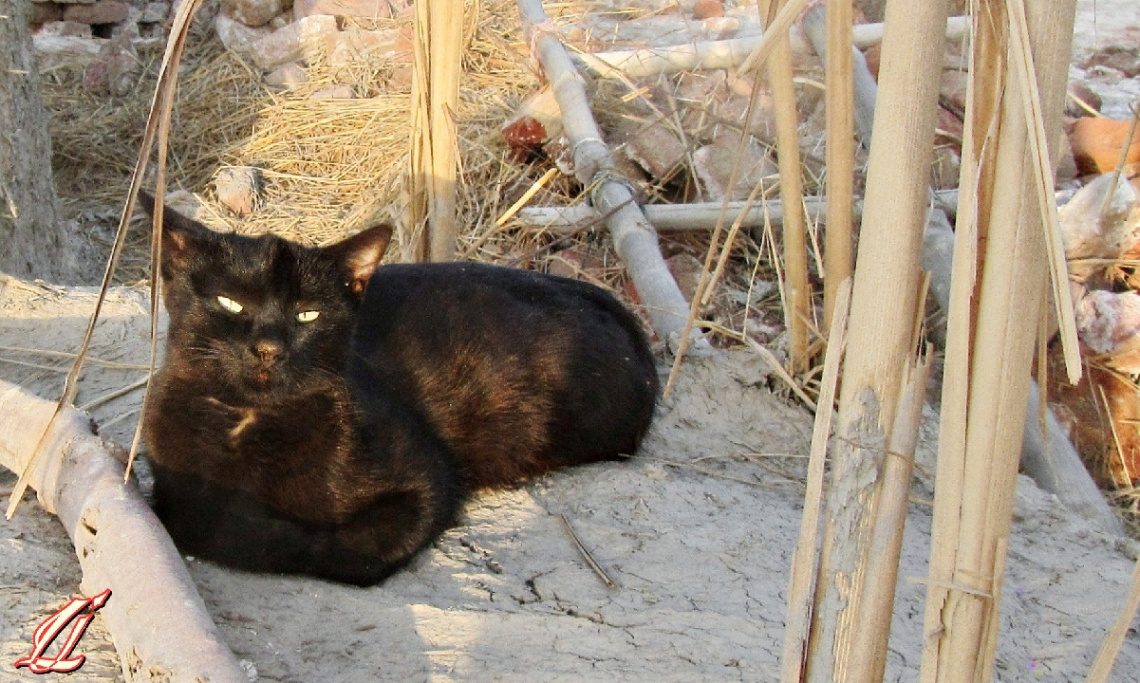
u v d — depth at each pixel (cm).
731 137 215
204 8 312
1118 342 203
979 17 123
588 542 159
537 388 167
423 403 163
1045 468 183
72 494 146
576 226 210
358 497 153
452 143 183
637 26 274
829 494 126
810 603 126
